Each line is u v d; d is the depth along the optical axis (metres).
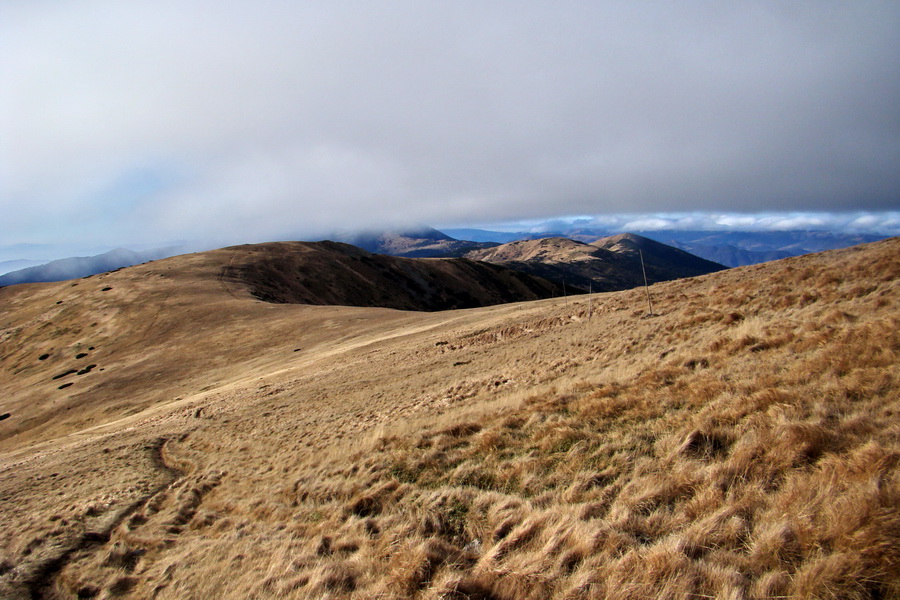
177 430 30.62
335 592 6.84
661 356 15.01
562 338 28.02
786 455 6.35
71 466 25.67
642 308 28.30
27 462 31.72
